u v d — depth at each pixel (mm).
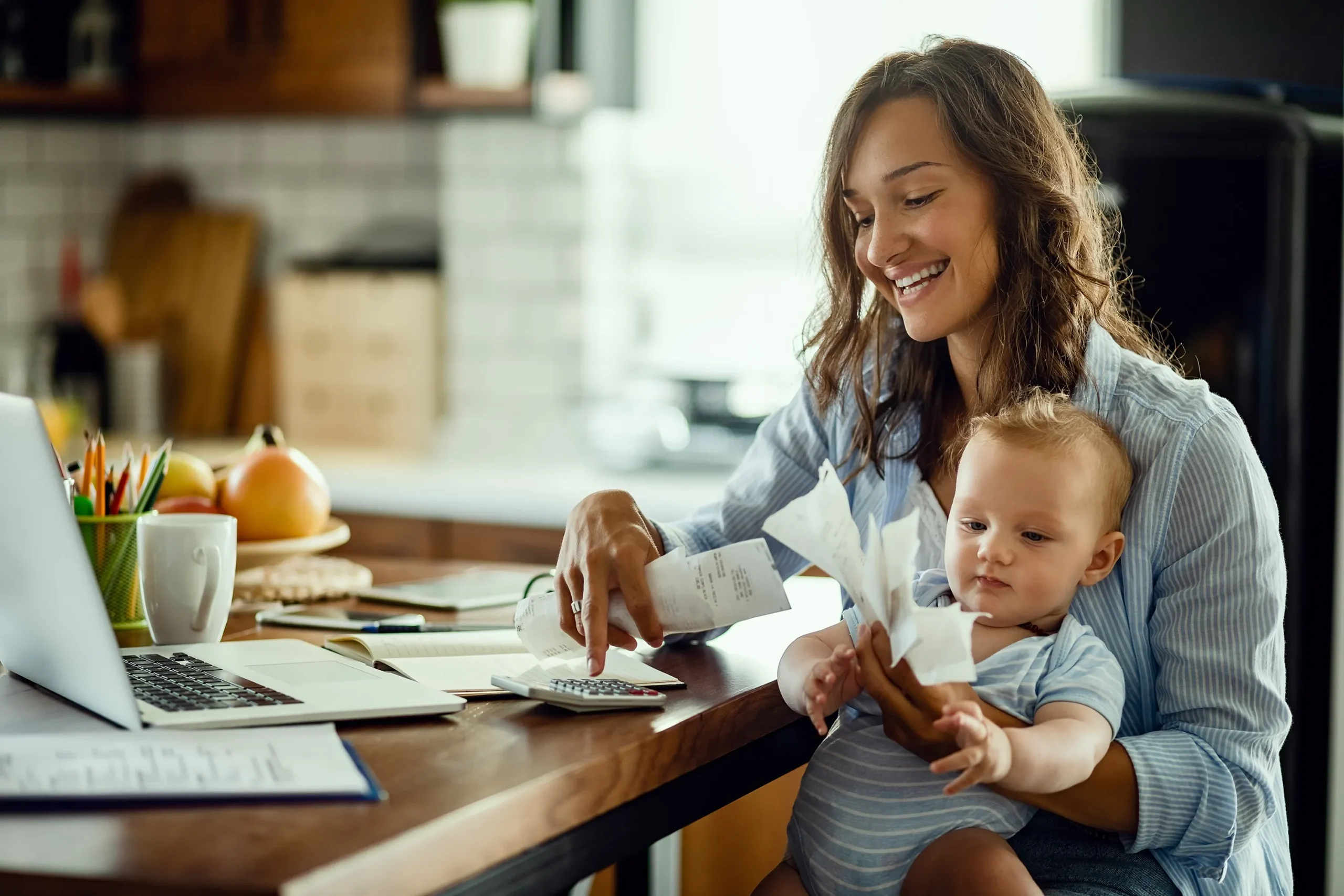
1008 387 1392
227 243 3496
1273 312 2141
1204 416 1302
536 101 2920
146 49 3184
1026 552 1244
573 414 3180
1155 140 2162
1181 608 1272
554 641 1299
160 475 1480
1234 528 1265
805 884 1296
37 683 1173
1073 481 1240
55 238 3537
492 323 3229
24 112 3121
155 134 3646
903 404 1521
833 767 1280
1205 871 1253
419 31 3002
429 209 3398
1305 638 2178
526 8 2975
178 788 883
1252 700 1235
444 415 3287
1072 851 1261
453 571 1854
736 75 3139
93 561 1438
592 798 1003
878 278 1454
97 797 871
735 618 1225
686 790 1148
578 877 1006
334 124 3467
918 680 1110
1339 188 2182
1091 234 1459
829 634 1298
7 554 1115
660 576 1242
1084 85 2516
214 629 1357
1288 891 1400
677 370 3246
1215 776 1201
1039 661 1220
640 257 3260
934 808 1204
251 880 759
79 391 3387
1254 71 2316
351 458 3238
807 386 1618
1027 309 1381
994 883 1134
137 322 3539
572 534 1331
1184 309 2172
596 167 3133
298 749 981
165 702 1081
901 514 1490
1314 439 2180
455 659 1292
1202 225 2158
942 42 1471
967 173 1375
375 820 856
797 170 3115
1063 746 1112
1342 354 2182
